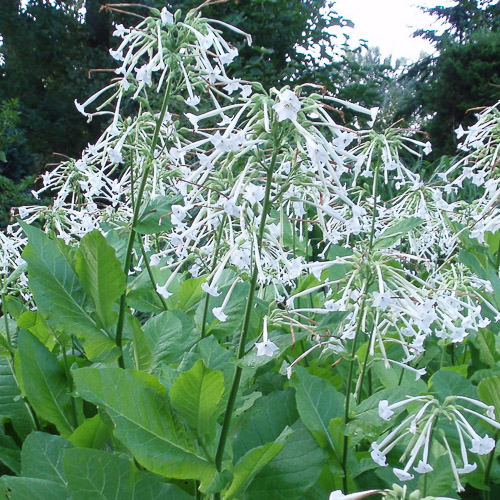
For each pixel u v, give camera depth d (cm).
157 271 158
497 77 730
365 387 147
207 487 92
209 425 94
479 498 120
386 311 113
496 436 109
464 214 186
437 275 153
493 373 133
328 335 109
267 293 165
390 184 344
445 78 766
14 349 143
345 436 104
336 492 76
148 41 113
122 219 163
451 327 116
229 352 112
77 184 156
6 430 143
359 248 132
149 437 91
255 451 89
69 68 677
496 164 156
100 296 108
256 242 89
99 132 670
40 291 108
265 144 96
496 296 142
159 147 127
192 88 113
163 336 125
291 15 471
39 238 111
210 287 93
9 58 694
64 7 706
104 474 89
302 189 115
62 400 119
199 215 99
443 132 777
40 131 648
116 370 89
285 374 127
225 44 113
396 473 86
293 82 465
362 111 95
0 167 438
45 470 102
